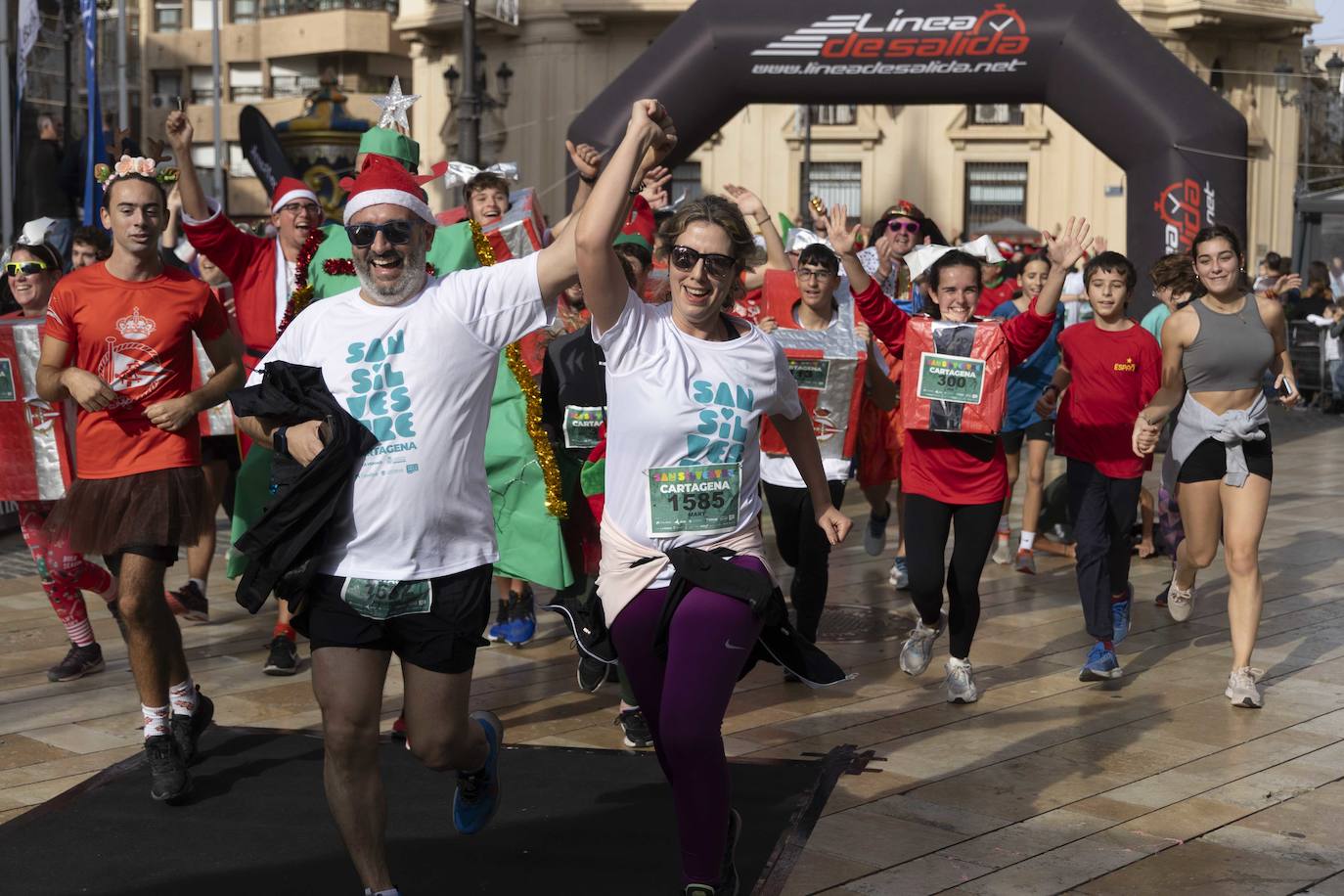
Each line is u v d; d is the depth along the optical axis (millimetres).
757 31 13172
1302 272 23781
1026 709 5926
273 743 5402
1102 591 6383
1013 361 5789
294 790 4879
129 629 4746
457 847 4371
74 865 4223
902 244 8383
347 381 3549
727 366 3760
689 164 30266
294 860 4266
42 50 17125
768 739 5527
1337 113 33375
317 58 41438
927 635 6172
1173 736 5555
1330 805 4781
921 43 13008
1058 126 28844
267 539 3488
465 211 6578
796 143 29750
